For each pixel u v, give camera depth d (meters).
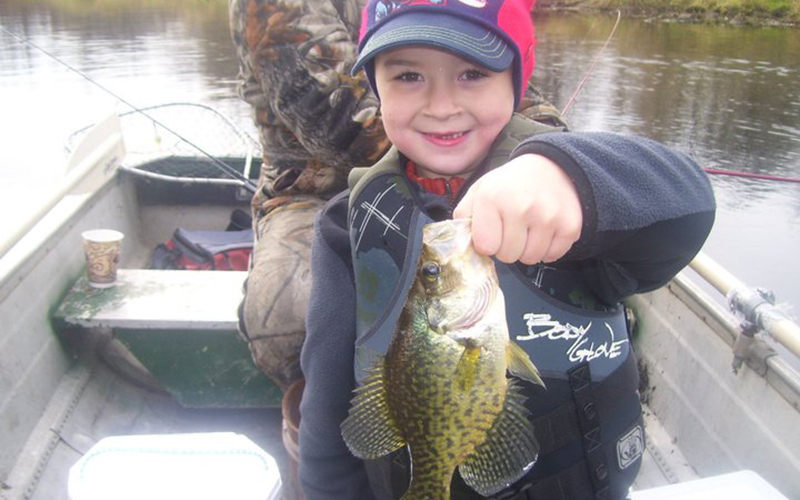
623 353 0.57
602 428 0.55
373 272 0.58
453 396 0.46
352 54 0.95
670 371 1.02
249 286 0.98
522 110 0.94
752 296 0.81
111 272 1.15
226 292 1.15
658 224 0.44
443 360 0.46
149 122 2.14
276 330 0.95
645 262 0.47
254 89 1.07
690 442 0.94
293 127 1.00
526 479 0.55
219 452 0.66
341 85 0.94
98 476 0.63
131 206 1.64
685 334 1.00
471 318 0.45
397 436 0.49
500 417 0.47
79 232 1.29
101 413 1.07
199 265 1.49
